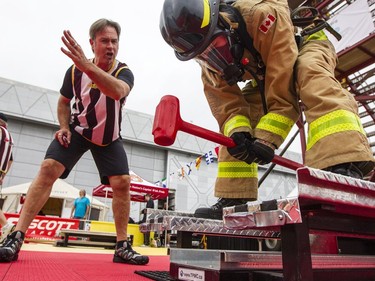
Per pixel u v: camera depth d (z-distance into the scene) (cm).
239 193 170
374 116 448
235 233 142
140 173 2120
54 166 193
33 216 185
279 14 144
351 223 91
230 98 168
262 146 130
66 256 244
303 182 65
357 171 109
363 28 350
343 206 75
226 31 144
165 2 146
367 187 81
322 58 142
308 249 68
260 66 155
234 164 175
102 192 1017
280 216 67
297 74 141
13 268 143
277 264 101
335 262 100
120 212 208
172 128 116
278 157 141
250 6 147
